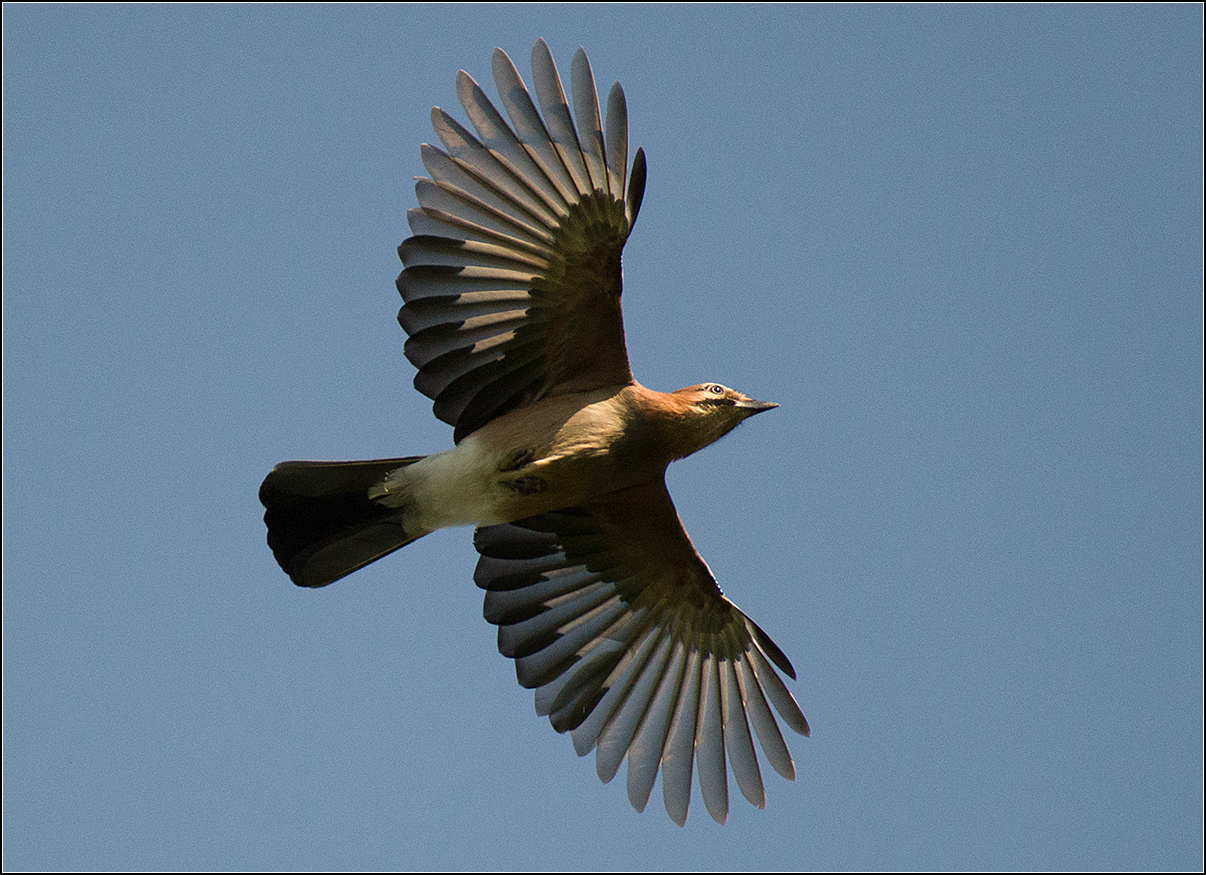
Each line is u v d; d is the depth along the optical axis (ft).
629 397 40.68
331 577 40.98
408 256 39.60
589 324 40.11
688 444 41.42
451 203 39.34
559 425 39.78
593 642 45.52
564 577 44.83
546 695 45.01
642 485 42.01
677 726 45.65
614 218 38.60
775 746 44.91
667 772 45.21
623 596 45.44
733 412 41.86
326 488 40.70
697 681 45.96
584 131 38.19
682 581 44.96
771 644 44.57
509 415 40.60
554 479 39.96
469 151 39.01
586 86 38.27
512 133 38.75
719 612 45.37
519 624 44.83
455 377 40.50
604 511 43.14
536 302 39.99
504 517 41.27
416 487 40.34
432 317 39.99
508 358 40.55
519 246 39.40
